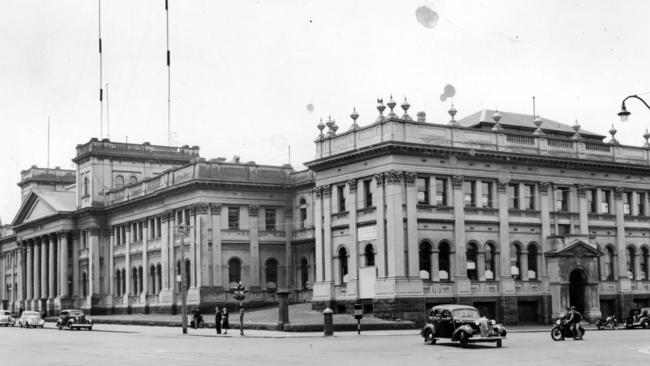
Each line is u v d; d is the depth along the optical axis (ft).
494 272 214.28
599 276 230.27
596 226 232.32
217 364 95.20
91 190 328.08
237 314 247.09
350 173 215.10
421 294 199.41
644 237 242.78
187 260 265.75
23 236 379.55
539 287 220.02
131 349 129.59
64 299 334.65
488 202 215.92
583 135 249.34
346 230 216.74
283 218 272.51
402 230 199.82
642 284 239.09
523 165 221.05
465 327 122.83
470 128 213.66
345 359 101.71
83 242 335.88
